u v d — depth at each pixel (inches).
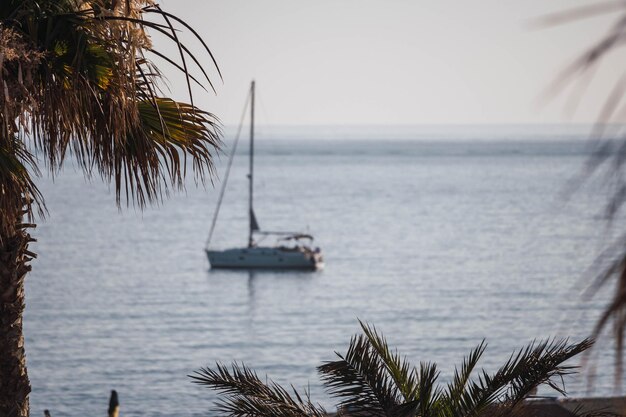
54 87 764.6
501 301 6766.7
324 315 6382.9
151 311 6437.0
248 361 4918.8
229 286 7672.2
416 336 5605.3
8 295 879.7
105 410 3961.6
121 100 765.3
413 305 6697.8
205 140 874.1
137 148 824.3
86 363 4817.9
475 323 5949.8
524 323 5885.8
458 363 4859.7
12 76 746.2
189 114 860.0
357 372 1021.8
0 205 762.8
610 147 123.3
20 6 746.8
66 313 6294.3
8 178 748.0
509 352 5088.6
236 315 6382.9
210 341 5467.5
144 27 743.7
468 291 7249.0
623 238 135.3
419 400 921.5
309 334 5708.7
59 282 7677.2
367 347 1053.2
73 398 4136.3
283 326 5984.3
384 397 998.4
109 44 748.6
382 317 6250.0
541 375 977.5
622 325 135.0
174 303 6801.2
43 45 743.7
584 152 129.6
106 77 765.9
